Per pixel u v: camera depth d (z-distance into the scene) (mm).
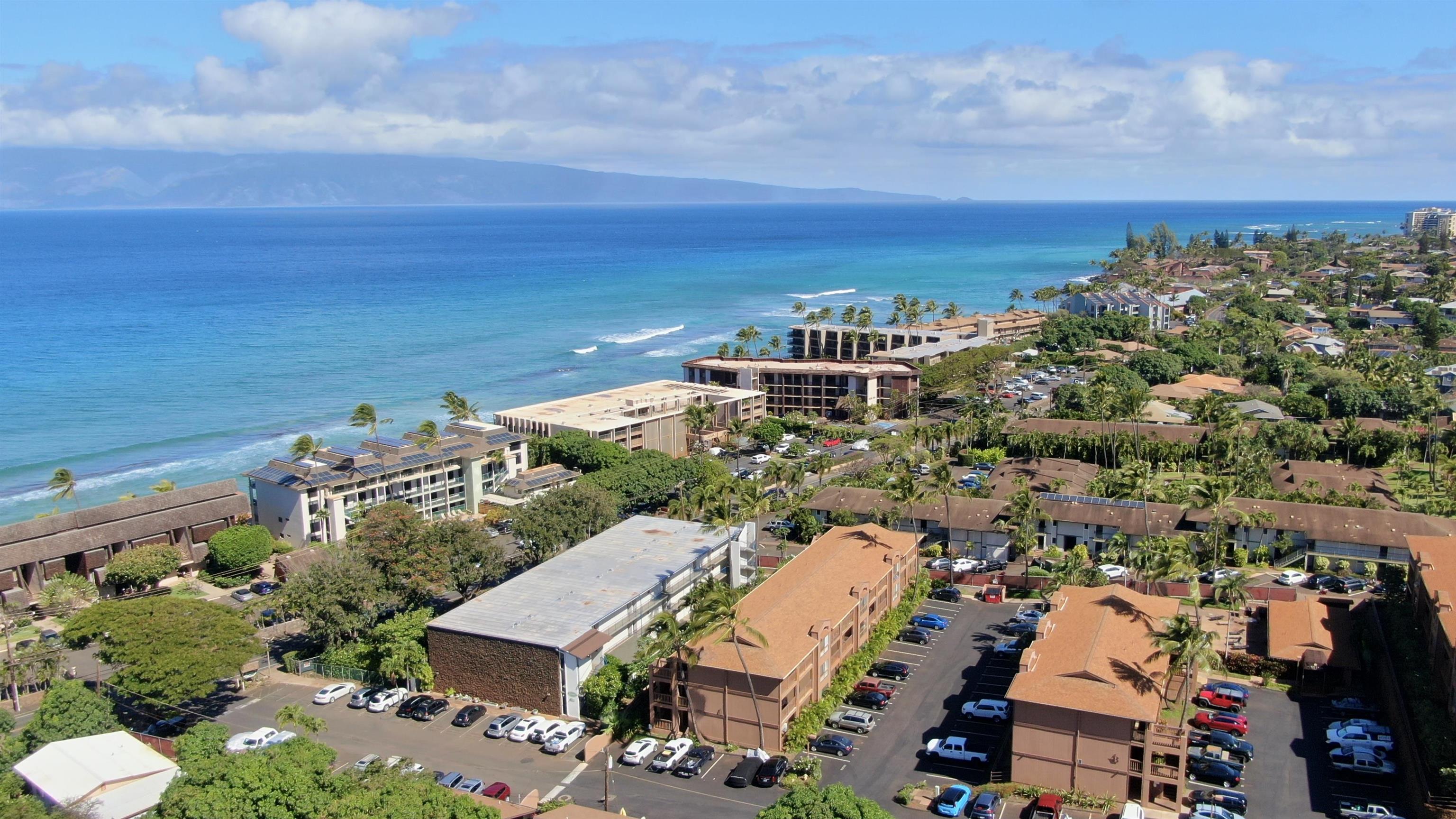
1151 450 194875
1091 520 155125
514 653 111688
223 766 85062
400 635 118875
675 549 140000
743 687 100750
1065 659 96500
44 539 155375
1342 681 112375
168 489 189375
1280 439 198000
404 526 133750
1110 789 90812
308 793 81062
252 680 122875
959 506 158750
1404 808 88312
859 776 96250
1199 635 92688
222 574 162250
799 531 165250
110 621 112250
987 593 139250
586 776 97750
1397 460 195875
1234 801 89000
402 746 104188
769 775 94625
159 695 107938
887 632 125312
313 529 169500
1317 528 147000
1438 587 110000
